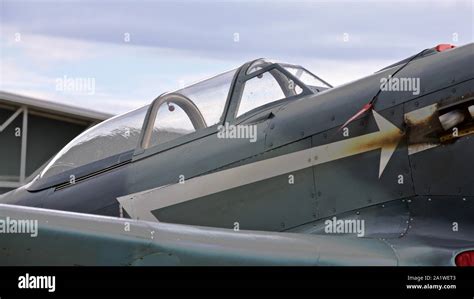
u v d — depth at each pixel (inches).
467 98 142.2
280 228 156.3
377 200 147.4
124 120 191.9
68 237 116.3
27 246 116.6
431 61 150.7
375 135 149.3
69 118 676.7
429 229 139.2
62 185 196.2
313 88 176.7
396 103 148.9
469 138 141.1
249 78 172.7
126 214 178.2
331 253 125.6
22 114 653.9
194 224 166.7
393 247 131.0
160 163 175.6
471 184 139.6
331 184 152.1
